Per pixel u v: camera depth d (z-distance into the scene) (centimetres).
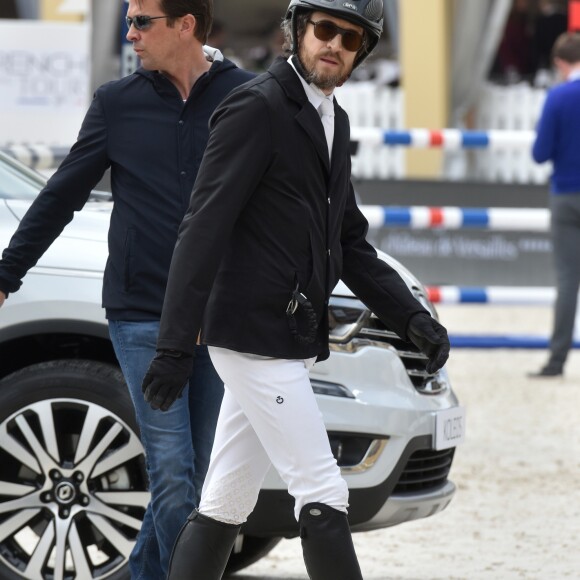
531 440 2173
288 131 1004
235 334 1007
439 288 2986
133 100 1150
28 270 1245
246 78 1166
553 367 2759
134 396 1155
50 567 1330
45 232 1153
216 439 1076
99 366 1288
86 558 1288
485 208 3672
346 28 1005
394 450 1294
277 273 1007
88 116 1153
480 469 1977
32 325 1273
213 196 989
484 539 1620
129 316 1145
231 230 994
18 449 1283
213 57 1178
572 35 2700
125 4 1858
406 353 1330
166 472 1149
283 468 1026
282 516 1251
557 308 2742
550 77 4425
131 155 1145
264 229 1008
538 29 4412
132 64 1858
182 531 1084
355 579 1013
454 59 4344
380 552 1566
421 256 3612
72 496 1284
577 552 1566
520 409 2422
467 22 4319
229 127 995
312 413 1020
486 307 3719
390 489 1298
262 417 1022
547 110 2681
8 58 3064
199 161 1148
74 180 1147
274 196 1007
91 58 3083
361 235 1123
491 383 2686
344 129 1047
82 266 1287
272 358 1012
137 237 1142
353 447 1288
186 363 984
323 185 1028
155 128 1146
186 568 1072
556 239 2728
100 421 1279
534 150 2697
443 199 3666
